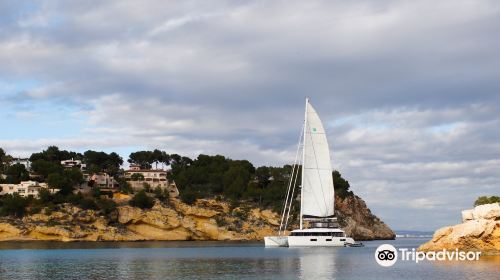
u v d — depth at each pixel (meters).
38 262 85.94
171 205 192.50
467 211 85.19
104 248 130.75
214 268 74.69
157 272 69.38
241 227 190.25
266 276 65.00
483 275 60.84
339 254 101.31
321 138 123.00
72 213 173.88
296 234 122.44
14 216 169.88
